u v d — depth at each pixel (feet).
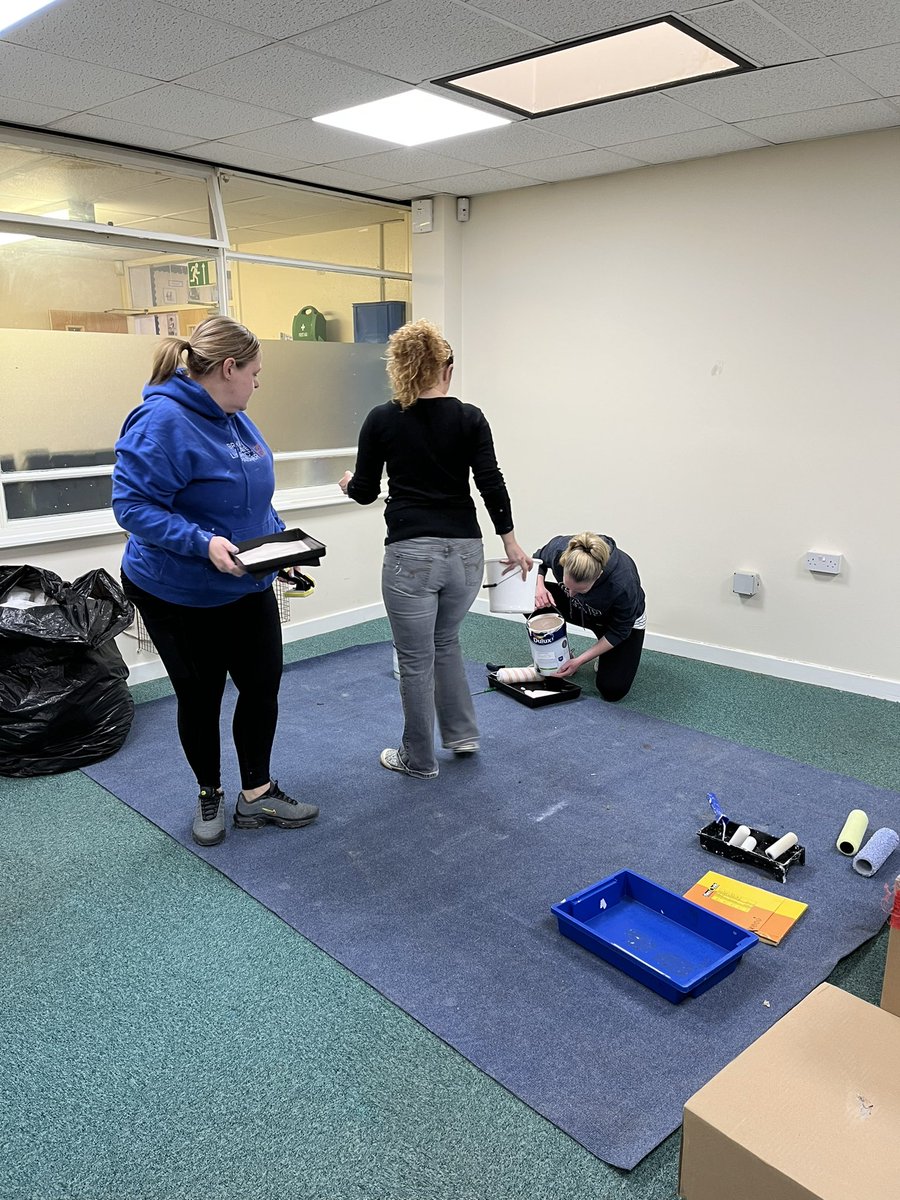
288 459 14.46
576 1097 5.37
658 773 9.80
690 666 13.53
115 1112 5.28
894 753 10.35
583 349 14.34
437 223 15.25
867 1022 4.77
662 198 12.93
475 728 10.19
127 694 10.59
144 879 7.77
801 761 10.12
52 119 10.36
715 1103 4.26
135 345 12.25
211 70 8.66
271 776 9.77
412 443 8.59
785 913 7.13
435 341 8.38
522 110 10.09
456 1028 5.95
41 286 11.21
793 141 11.50
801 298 11.90
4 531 11.21
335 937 6.94
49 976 6.49
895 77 8.90
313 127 10.74
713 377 12.94
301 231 15.43
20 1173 4.87
